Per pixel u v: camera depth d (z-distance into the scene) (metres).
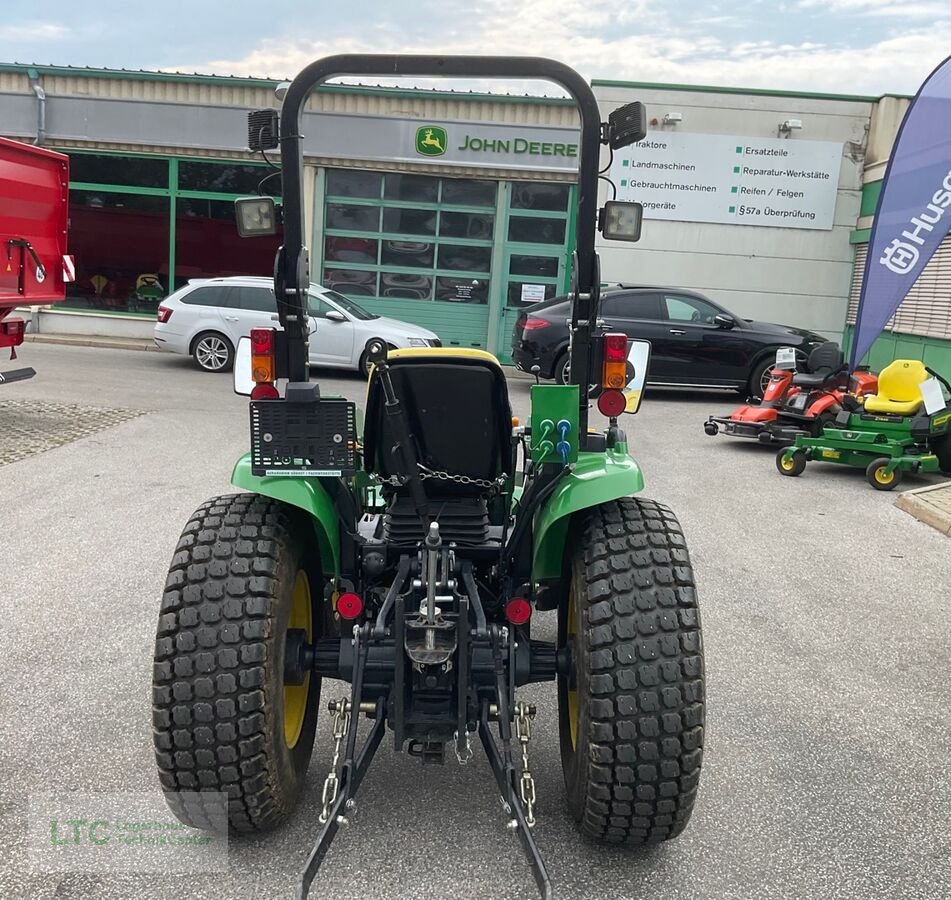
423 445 2.84
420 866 2.63
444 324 17.20
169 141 16.64
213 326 13.50
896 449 7.89
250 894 2.49
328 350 13.40
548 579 2.99
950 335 12.95
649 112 16.03
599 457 2.85
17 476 7.01
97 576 4.95
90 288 17.39
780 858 2.72
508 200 16.64
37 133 16.62
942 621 4.80
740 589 5.21
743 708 3.73
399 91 16.09
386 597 2.69
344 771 2.40
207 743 2.46
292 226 2.71
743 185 16.23
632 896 2.53
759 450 9.61
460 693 2.51
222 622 2.49
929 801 3.07
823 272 16.56
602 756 2.45
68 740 3.25
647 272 16.56
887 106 15.77
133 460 7.70
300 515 2.87
